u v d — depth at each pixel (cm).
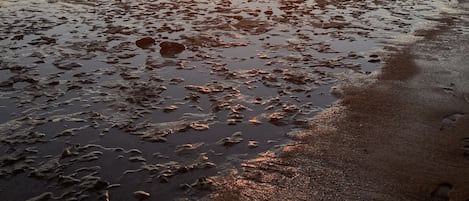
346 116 609
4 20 1157
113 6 1341
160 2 1404
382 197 429
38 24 1116
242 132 571
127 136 562
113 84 730
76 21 1151
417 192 435
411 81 730
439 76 751
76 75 769
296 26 1110
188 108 644
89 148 533
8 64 818
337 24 1128
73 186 457
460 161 488
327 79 752
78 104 655
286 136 559
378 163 488
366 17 1208
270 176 469
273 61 848
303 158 503
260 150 526
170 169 487
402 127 572
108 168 491
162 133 569
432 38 989
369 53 891
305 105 651
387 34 1032
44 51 898
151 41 948
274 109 638
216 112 630
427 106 634
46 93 692
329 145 530
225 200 429
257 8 1316
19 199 437
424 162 488
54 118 611
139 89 710
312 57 872
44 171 484
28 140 550
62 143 545
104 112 630
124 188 455
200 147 535
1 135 561
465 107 628
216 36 1012
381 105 641
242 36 1016
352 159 498
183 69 802
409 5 1370
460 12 1260
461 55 865
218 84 732
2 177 472
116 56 870
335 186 448
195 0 1439
